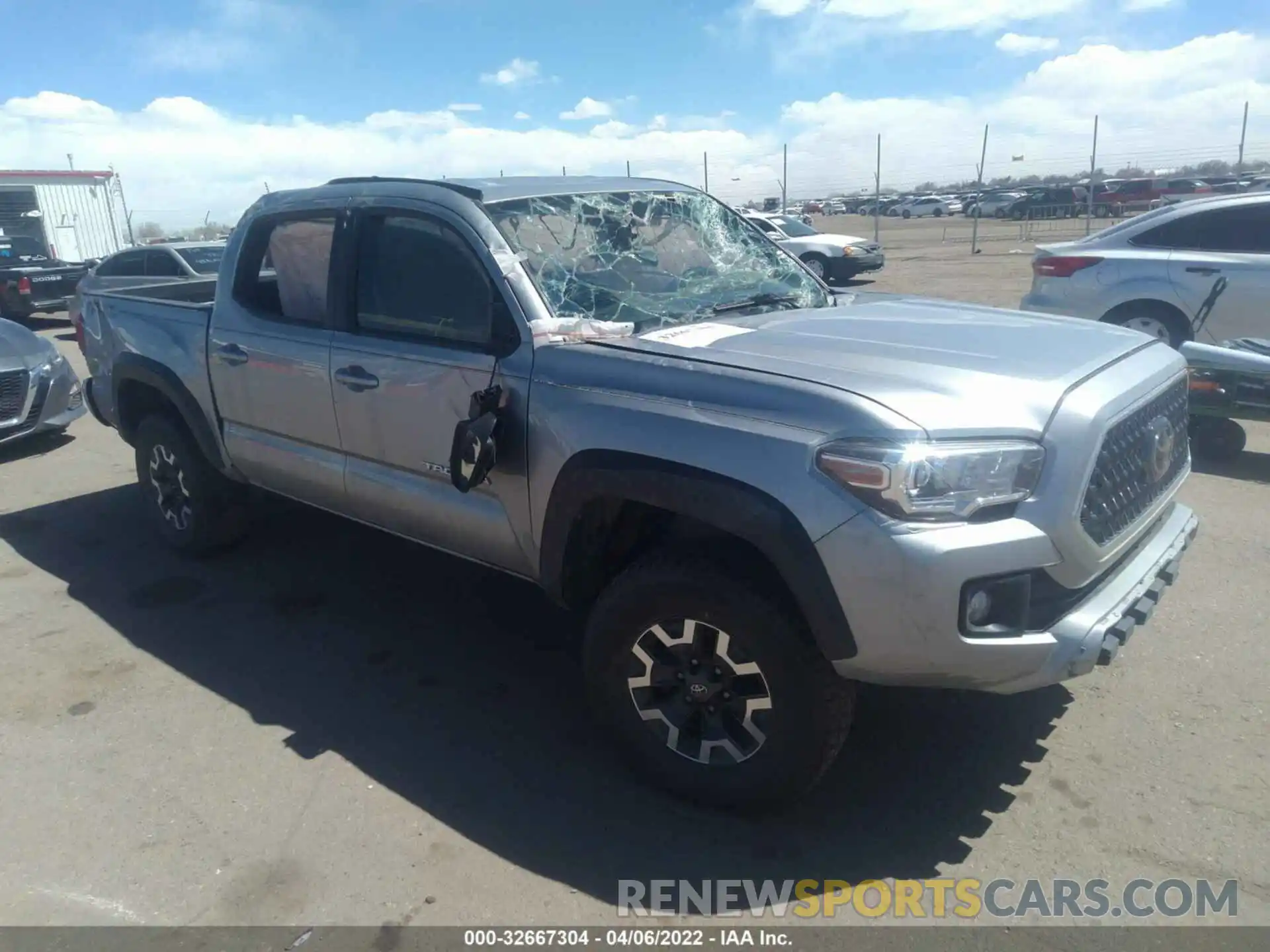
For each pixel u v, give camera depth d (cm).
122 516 605
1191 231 786
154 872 290
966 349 311
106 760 346
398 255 375
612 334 335
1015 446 261
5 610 472
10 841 305
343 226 394
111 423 553
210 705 381
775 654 278
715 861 289
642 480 290
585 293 354
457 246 354
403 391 364
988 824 301
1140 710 357
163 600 479
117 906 277
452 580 494
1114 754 332
